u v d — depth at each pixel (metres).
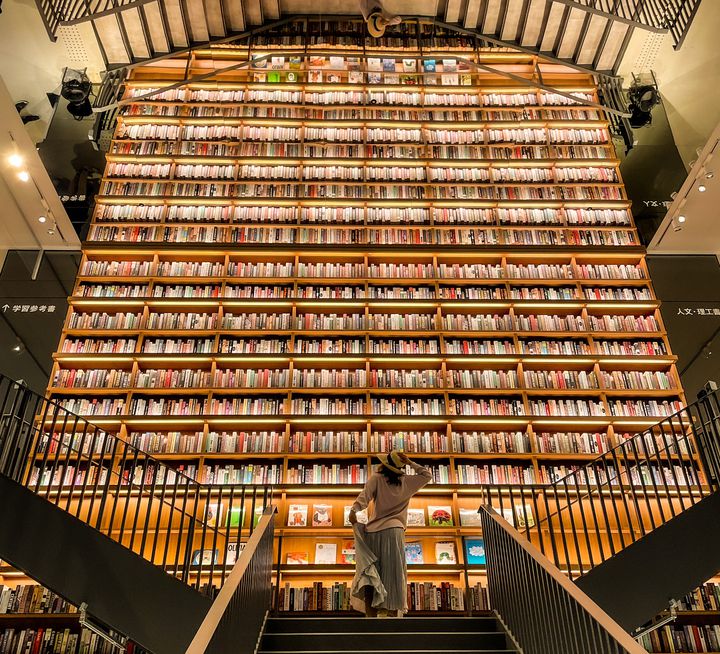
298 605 6.46
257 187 9.02
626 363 7.98
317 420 7.41
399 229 8.81
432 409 7.59
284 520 6.99
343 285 8.47
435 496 7.25
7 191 8.92
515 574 4.54
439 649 4.41
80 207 8.95
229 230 8.66
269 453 7.21
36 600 6.34
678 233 9.56
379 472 5.07
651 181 9.33
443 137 9.60
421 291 8.41
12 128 8.30
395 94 9.83
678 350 9.20
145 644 4.91
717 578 6.82
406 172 9.29
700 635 6.31
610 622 2.96
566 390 7.70
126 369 7.89
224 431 7.60
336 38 10.31
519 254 8.64
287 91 9.79
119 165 9.15
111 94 9.70
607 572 5.35
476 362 7.92
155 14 9.48
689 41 9.44
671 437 7.45
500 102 9.84
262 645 4.39
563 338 8.18
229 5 9.89
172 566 6.69
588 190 9.27
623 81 10.23
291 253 8.52
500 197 9.16
